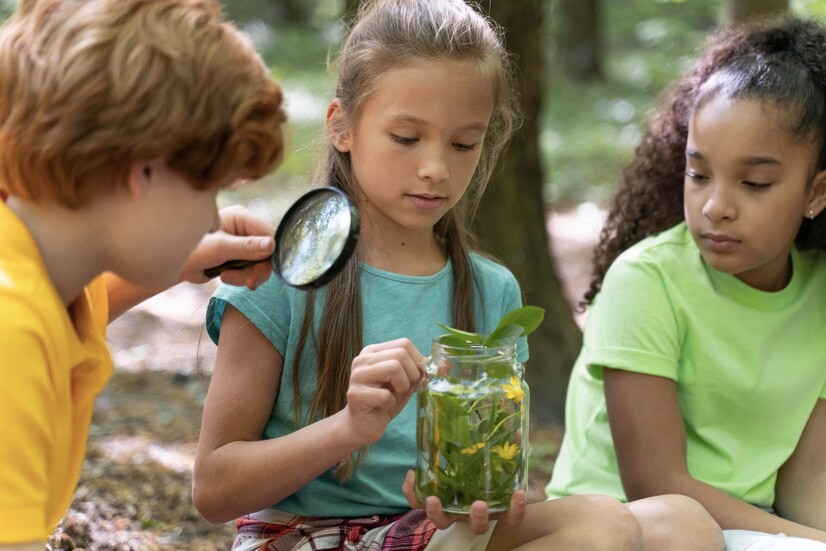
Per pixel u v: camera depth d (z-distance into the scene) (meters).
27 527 1.51
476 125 2.18
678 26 16.75
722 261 2.47
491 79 2.19
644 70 16.06
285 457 2.00
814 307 2.67
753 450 2.59
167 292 6.41
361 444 1.95
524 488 1.95
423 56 2.13
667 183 2.85
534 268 4.41
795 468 2.63
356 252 2.28
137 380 4.55
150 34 1.58
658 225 2.87
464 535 2.05
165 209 1.63
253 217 2.04
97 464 3.22
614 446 2.58
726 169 2.41
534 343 4.38
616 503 2.08
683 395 2.61
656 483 2.49
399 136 2.15
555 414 4.34
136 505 2.95
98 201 1.61
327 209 1.86
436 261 2.39
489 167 2.55
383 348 1.93
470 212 2.93
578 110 14.54
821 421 2.63
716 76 2.49
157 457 3.45
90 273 1.68
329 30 17.92
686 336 2.59
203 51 1.60
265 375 2.18
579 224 9.34
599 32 16.30
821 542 2.35
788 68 2.43
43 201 1.62
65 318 1.62
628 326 2.55
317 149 2.44
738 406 2.58
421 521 2.14
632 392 2.52
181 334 5.52
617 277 2.62
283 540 2.18
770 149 2.38
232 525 2.96
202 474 2.11
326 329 2.20
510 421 1.86
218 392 2.16
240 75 1.64
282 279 1.88
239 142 1.63
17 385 1.51
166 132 1.56
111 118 1.54
